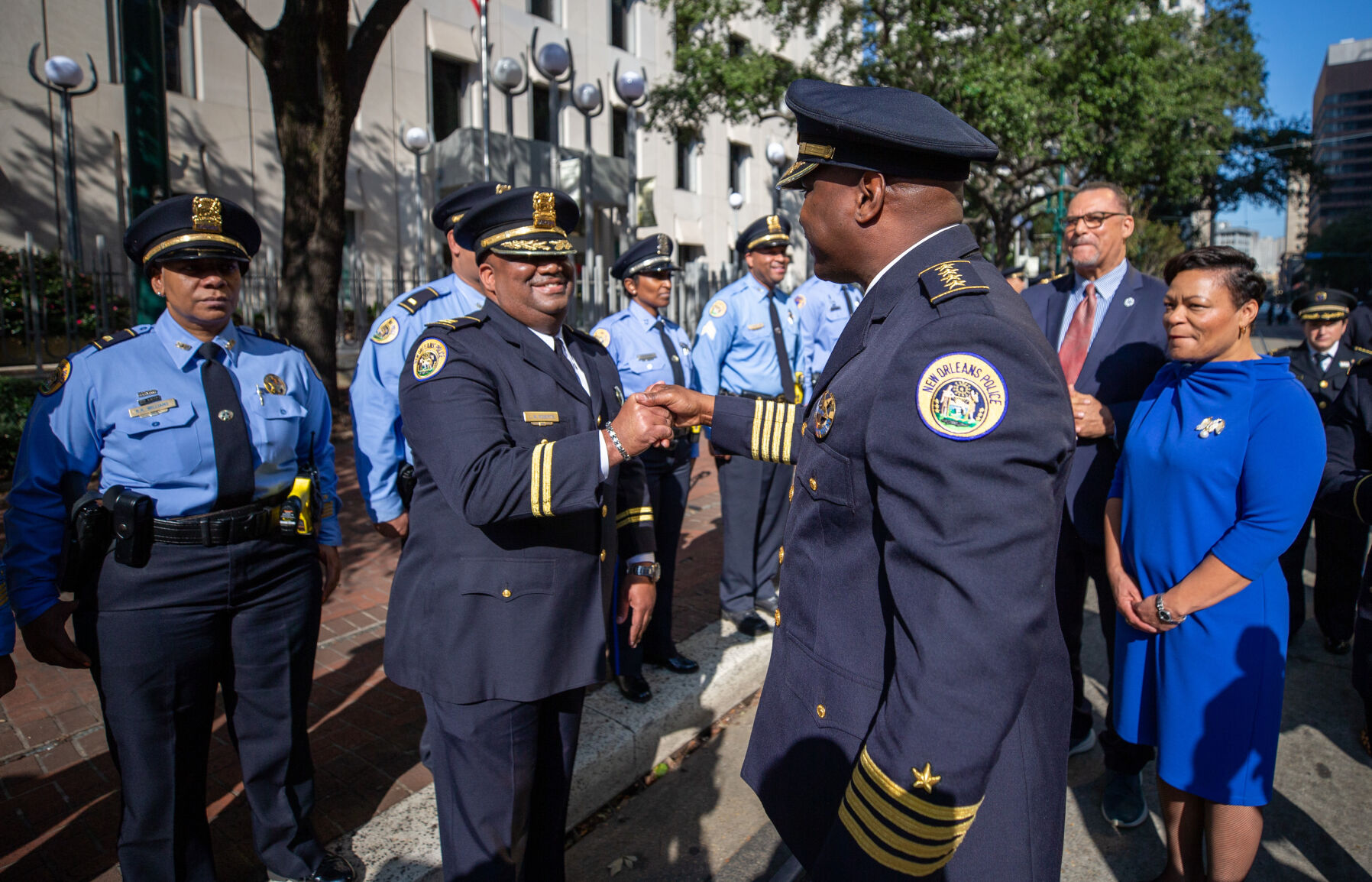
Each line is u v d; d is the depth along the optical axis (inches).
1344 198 5944.9
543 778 83.9
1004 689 42.6
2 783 109.3
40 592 81.5
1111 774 113.8
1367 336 193.9
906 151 52.0
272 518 87.5
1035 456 43.6
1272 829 111.0
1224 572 83.0
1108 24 557.0
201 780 87.0
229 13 313.7
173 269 84.4
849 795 48.2
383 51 597.9
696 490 288.0
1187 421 88.9
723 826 114.0
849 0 623.8
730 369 174.2
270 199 546.0
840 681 53.3
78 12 470.6
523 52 675.4
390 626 80.1
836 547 54.1
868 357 52.4
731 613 165.3
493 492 67.6
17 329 340.5
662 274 156.3
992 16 557.9
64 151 401.7
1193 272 87.7
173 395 83.9
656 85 701.9
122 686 80.6
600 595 80.3
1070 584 121.3
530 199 77.2
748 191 920.3
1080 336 125.0
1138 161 643.5
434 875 93.3
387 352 114.2
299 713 91.3
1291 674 157.8
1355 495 103.8
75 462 83.1
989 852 50.4
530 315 79.3
